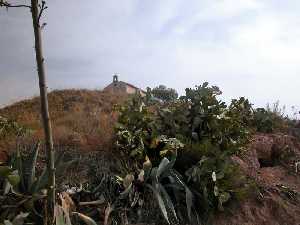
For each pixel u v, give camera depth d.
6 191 5.61
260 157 10.13
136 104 8.40
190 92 8.92
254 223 7.34
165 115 8.55
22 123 9.28
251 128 10.79
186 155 7.79
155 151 7.85
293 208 8.02
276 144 10.58
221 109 8.88
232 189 7.62
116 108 8.51
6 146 7.40
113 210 6.33
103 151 7.68
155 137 7.70
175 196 7.05
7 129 7.79
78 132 8.44
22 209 5.66
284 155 10.30
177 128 8.39
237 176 7.71
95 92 14.99
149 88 9.04
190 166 7.80
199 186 7.30
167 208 6.76
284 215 7.77
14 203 5.68
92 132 8.52
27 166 6.18
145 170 7.00
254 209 7.62
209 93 8.87
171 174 7.18
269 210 7.74
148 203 6.72
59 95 14.02
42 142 7.68
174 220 6.72
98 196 6.45
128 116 8.01
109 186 6.71
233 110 9.59
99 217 6.18
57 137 7.93
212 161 7.48
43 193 5.66
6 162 6.57
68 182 6.49
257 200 7.86
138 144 7.58
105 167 7.08
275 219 7.63
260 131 11.69
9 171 5.54
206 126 8.65
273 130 11.88
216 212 7.32
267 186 8.41
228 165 7.59
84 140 7.93
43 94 5.17
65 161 7.08
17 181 5.49
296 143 11.26
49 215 5.50
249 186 7.94
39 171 6.65
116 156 7.57
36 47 5.06
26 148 7.38
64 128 8.50
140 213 6.50
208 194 7.34
